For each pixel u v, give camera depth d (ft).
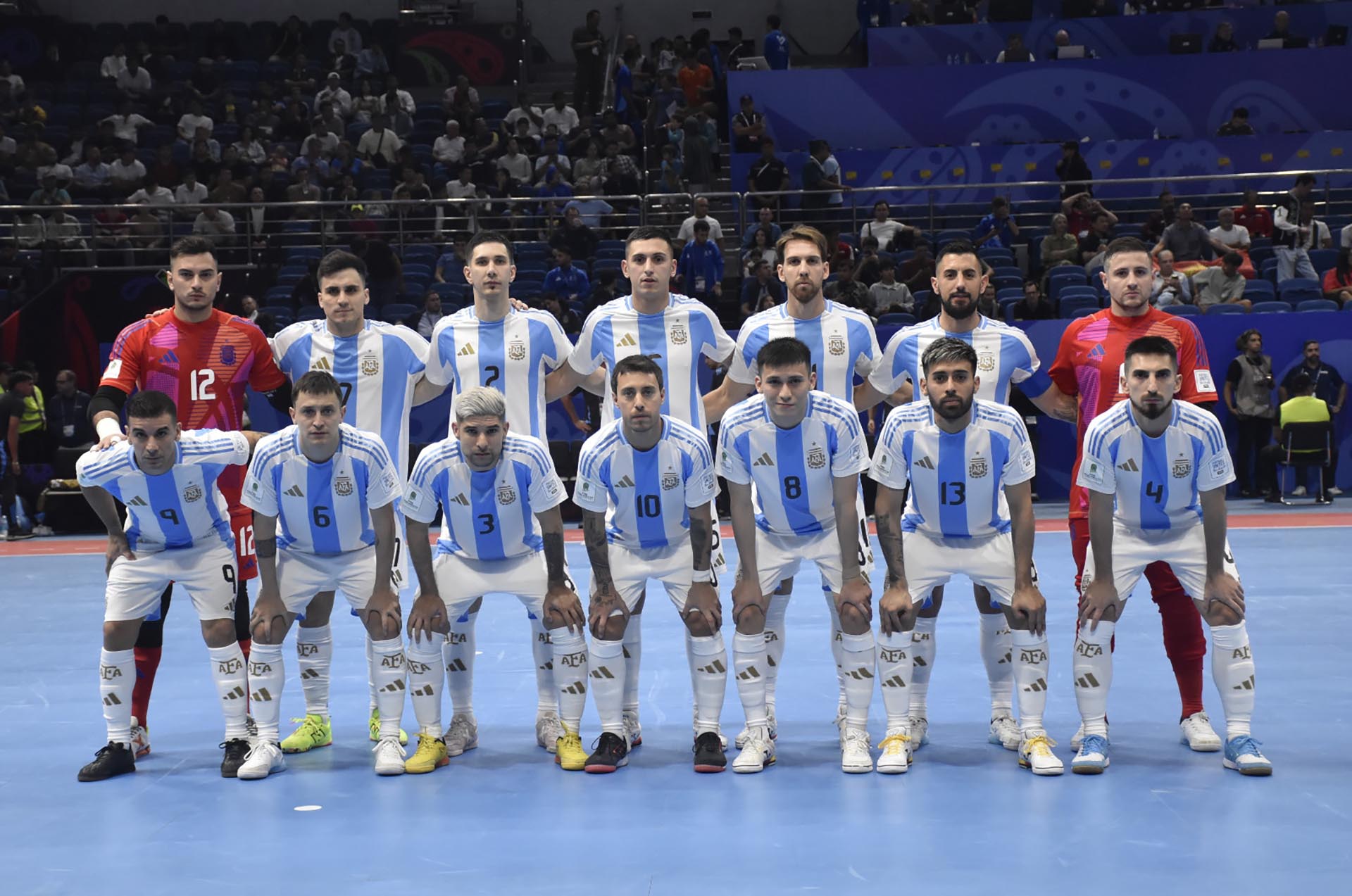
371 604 16.87
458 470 16.72
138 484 16.55
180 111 66.49
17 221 55.93
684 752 17.52
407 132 64.69
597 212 55.36
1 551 41.04
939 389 15.90
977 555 16.75
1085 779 15.69
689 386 19.57
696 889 12.24
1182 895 11.84
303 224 56.03
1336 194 56.95
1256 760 15.64
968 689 20.70
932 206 54.39
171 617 28.32
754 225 53.72
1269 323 46.88
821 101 61.31
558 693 17.90
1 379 46.91
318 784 16.15
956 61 63.77
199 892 12.40
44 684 22.09
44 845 13.89
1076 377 18.31
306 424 16.16
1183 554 16.47
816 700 20.35
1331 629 24.32
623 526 17.07
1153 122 60.23
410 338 19.40
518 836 13.93
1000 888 12.09
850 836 13.70
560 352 20.01
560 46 75.05
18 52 71.31
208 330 18.75
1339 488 47.78
